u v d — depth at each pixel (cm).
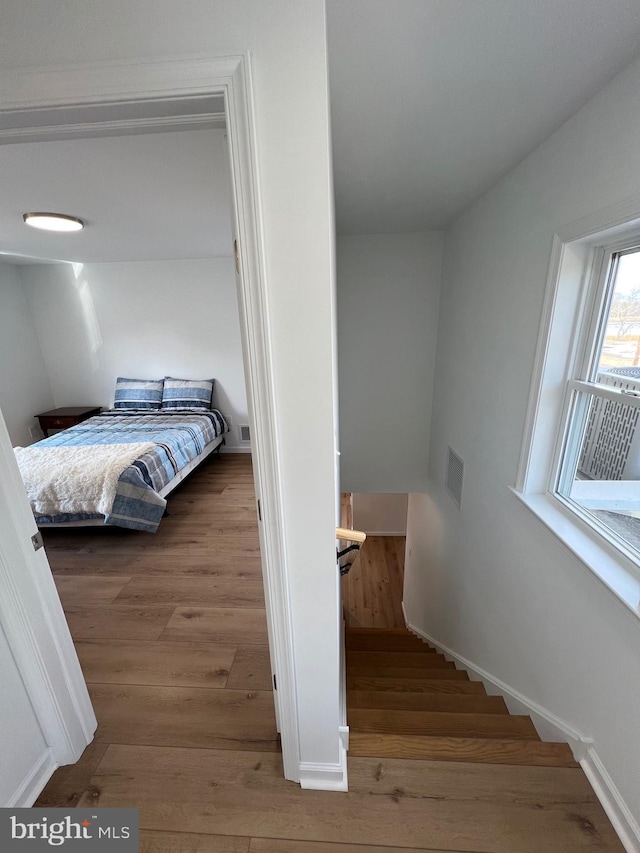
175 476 331
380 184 198
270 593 106
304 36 68
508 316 186
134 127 84
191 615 206
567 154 135
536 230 158
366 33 93
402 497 596
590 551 126
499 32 93
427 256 317
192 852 108
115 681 165
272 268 79
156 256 409
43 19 70
